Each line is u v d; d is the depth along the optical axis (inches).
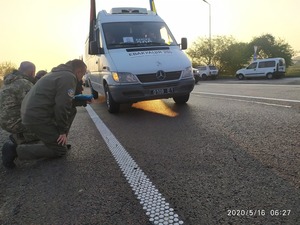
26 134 153.3
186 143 162.2
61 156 155.5
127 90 254.2
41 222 91.4
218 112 252.1
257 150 141.3
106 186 113.5
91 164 140.9
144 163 135.6
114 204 98.7
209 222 83.6
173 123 219.9
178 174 118.8
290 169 115.1
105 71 280.8
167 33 321.7
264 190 99.4
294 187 100.0
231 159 131.3
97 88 375.2
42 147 148.3
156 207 94.3
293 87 477.4
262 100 312.3
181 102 321.4
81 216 92.7
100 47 306.7
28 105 140.5
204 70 1392.7
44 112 141.8
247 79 1174.3
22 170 141.9
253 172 115.0
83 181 120.5
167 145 161.6
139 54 273.9
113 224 86.7
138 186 110.9
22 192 115.5
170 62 268.1
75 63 152.6
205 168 123.0
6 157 143.6
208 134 178.4
